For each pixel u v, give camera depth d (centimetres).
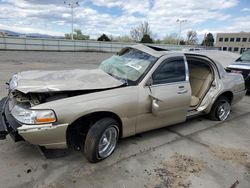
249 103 641
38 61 1661
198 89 457
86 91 275
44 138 240
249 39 6056
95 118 280
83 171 264
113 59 395
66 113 244
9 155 288
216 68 446
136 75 321
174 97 341
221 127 438
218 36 6694
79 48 3619
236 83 479
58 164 275
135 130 317
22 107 251
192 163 298
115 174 262
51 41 3325
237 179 269
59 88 258
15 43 3025
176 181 257
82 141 291
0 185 232
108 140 293
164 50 366
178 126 430
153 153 317
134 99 296
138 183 249
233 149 346
